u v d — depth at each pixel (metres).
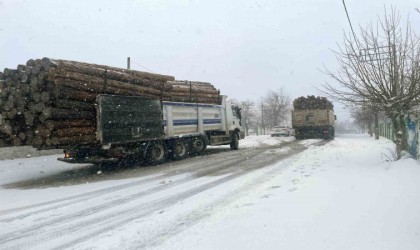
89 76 12.47
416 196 6.54
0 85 12.23
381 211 5.85
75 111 12.23
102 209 7.51
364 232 4.97
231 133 21.69
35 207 7.98
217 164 14.27
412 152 12.96
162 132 15.55
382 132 39.56
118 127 13.35
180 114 17.14
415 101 11.59
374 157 14.71
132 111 14.03
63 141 11.80
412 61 11.41
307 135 32.94
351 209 6.11
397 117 11.90
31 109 11.80
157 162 15.48
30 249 5.29
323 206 6.42
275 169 11.88
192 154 18.98
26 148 19.72
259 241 4.94
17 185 11.61
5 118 12.33
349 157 15.06
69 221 6.68
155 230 5.80
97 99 12.73
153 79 15.49
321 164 12.61
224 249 4.77
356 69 11.95
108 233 5.82
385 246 4.45
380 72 11.63
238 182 9.68
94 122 12.91
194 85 18.94
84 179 12.20
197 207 7.13
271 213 6.19
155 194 8.79
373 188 7.62
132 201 8.14
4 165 16.70
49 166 16.41
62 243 5.46
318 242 4.73
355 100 12.37
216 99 20.48
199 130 18.52
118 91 13.59
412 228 4.99
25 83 11.87
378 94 11.62
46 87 11.70
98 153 13.28
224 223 5.88
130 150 14.13
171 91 16.56
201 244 5.01
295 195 7.47
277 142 28.14
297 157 15.52
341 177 9.43
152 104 15.12
